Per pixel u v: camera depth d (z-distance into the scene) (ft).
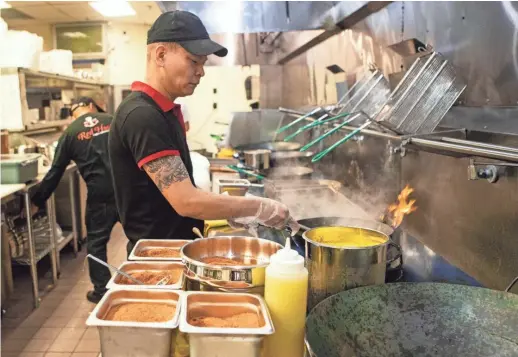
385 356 2.98
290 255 3.18
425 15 7.82
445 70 6.77
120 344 2.85
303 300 3.15
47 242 12.44
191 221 5.99
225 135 18.97
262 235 5.35
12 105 12.94
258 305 3.16
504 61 5.83
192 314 3.14
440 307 3.25
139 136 4.51
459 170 5.59
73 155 11.01
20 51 12.78
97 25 25.59
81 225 15.90
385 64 9.66
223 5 13.39
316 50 15.34
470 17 6.52
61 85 19.86
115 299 3.30
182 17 4.90
